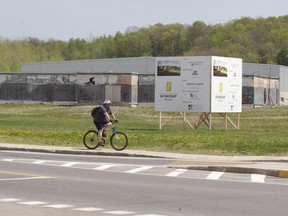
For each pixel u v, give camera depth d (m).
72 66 106.50
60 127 42.31
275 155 26.22
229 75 40.66
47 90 79.38
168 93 40.84
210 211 12.42
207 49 166.88
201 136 32.94
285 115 60.12
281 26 168.88
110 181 17.42
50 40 189.00
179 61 40.44
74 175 18.84
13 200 13.63
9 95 80.94
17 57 147.25
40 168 20.78
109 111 28.33
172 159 25.28
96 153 27.23
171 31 178.38
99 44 185.12
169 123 49.03
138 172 19.98
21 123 47.03
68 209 12.48
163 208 12.75
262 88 85.12
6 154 26.70
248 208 12.85
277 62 147.75
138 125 46.16
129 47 179.25
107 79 76.62
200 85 39.97
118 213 12.06
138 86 76.88
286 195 14.91
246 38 162.12
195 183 17.23
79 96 77.75
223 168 20.45
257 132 36.56
